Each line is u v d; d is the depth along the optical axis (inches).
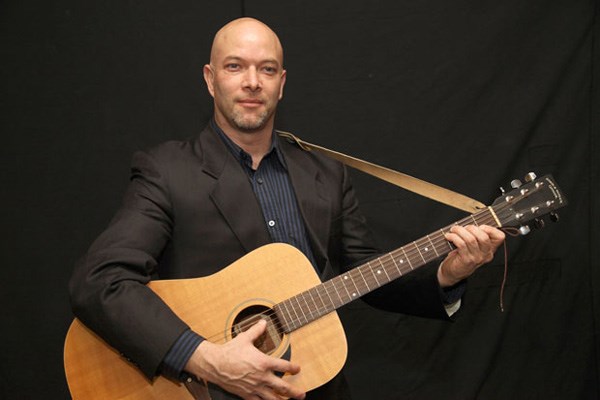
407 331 100.0
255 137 77.4
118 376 65.7
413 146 98.2
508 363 100.5
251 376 61.7
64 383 95.4
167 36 95.7
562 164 99.1
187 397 65.6
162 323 62.7
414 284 77.6
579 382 100.2
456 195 80.6
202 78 96.2
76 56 94.8
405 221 99.2
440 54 98.0
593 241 100.0
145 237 68.4
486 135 98.5
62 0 94.3
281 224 75.8
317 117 97.7
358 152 98.0
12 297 94.8
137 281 65.5
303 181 77.7
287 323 68.7
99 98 95.3
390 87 98.0
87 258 66.8
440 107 98.1
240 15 96.3
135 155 76.2
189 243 71.9
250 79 73.9
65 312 95.3
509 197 73.0
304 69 97.4
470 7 97.9
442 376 99.9
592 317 100.5
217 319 67.6
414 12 97.7
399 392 99.7
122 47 95.3
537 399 100.3
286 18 97.0
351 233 82.4
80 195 95.4
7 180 94.4
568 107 98.6
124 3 95.1
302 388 66.8
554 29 98.2
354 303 100.0
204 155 75.2
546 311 100.5
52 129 95.0
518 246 100.1
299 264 70.4
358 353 99.8
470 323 100.4
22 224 94.8
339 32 97.4
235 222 72.5
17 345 94.9
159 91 95.9
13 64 94.0
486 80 98.1
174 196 71.9
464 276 74.3
